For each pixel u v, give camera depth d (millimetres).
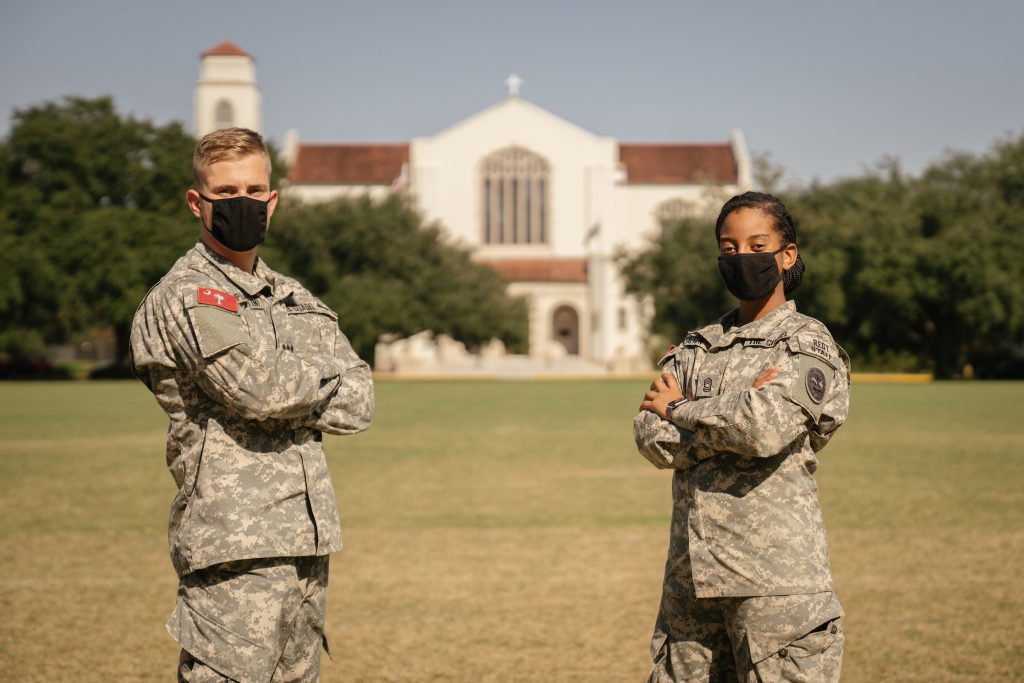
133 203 68812
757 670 4270
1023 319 58781
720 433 4238
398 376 69688
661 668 4609
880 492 14562
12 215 66312
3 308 63156
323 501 4359
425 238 71500
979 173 66938
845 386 4562
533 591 9102
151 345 4273
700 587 4375
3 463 18516
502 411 32344
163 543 11242
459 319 71312
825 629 4301
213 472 4207
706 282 67375
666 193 97500
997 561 10055
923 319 63344
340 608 8547
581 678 6793
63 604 8656
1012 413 29688
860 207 62531
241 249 4406
